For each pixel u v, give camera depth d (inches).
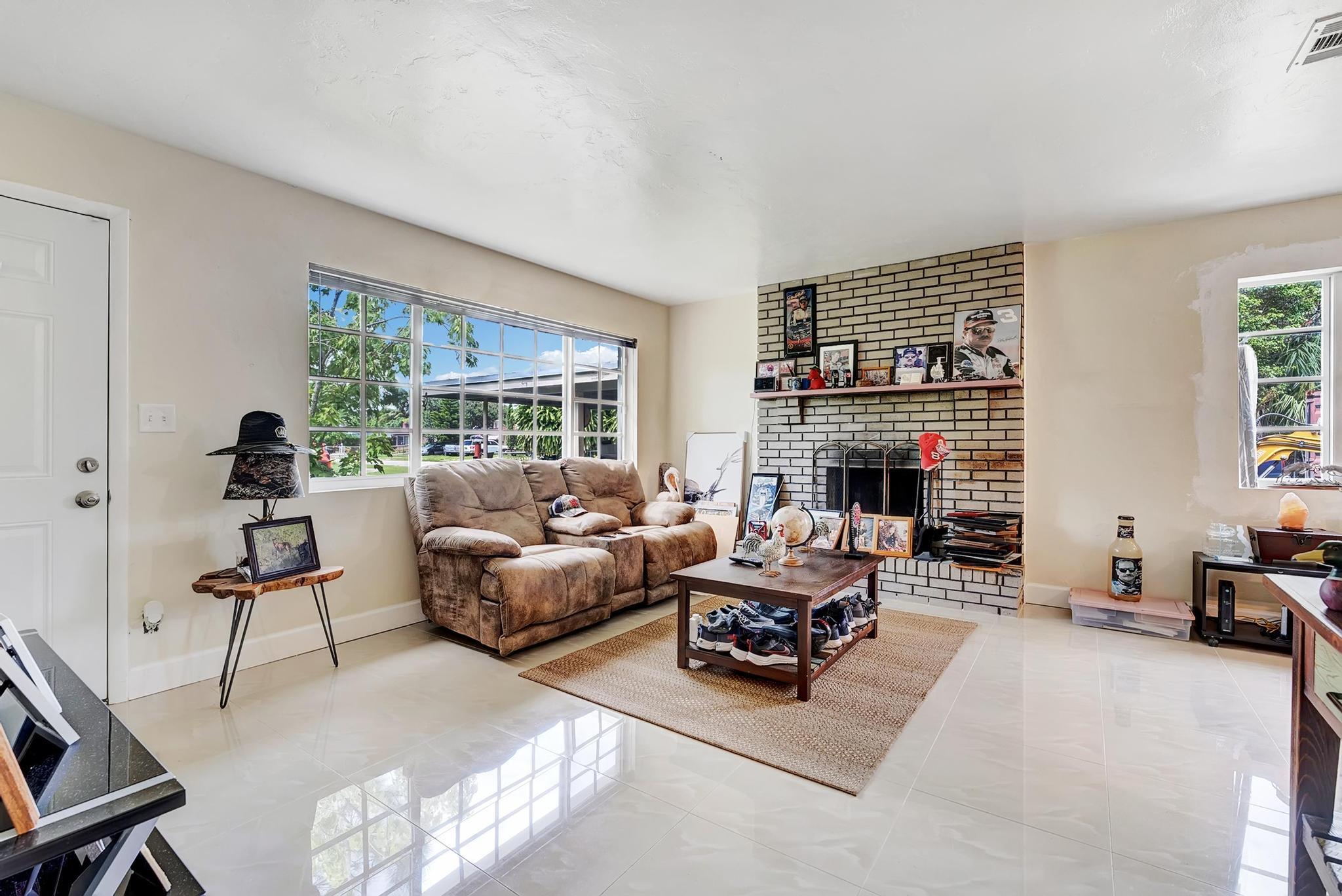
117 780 32.8
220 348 105.2
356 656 114.4
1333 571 45.6
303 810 65.6
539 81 81.7
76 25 69.9
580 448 188.7
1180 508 135.1
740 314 202.8
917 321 161.9
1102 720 87.7
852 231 140.3
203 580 95.3
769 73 79.7
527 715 89.6
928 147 99.9
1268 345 135.4
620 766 75.3
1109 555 140.2
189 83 82.0
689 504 201.2
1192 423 133.9
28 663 39.4
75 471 91.4
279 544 100.4
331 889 53.8
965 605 148.2
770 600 98.1
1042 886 54.3
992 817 64.8
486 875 55.9
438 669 107.6
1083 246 144.6
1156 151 101.0
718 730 84.9
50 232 89.6
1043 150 100.8
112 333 94.7
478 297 151.6
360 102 86.9
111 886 31.8
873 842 60.8
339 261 122.5
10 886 33.2
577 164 105.9
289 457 102.0
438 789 70.2
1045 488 149.7
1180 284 134.6
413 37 72.6
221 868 56.3
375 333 133.9
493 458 155.3
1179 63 76.6
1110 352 141.9
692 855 58.8
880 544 161.8
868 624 123.1
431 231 140.5
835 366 174.7
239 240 107.7
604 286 191.3
